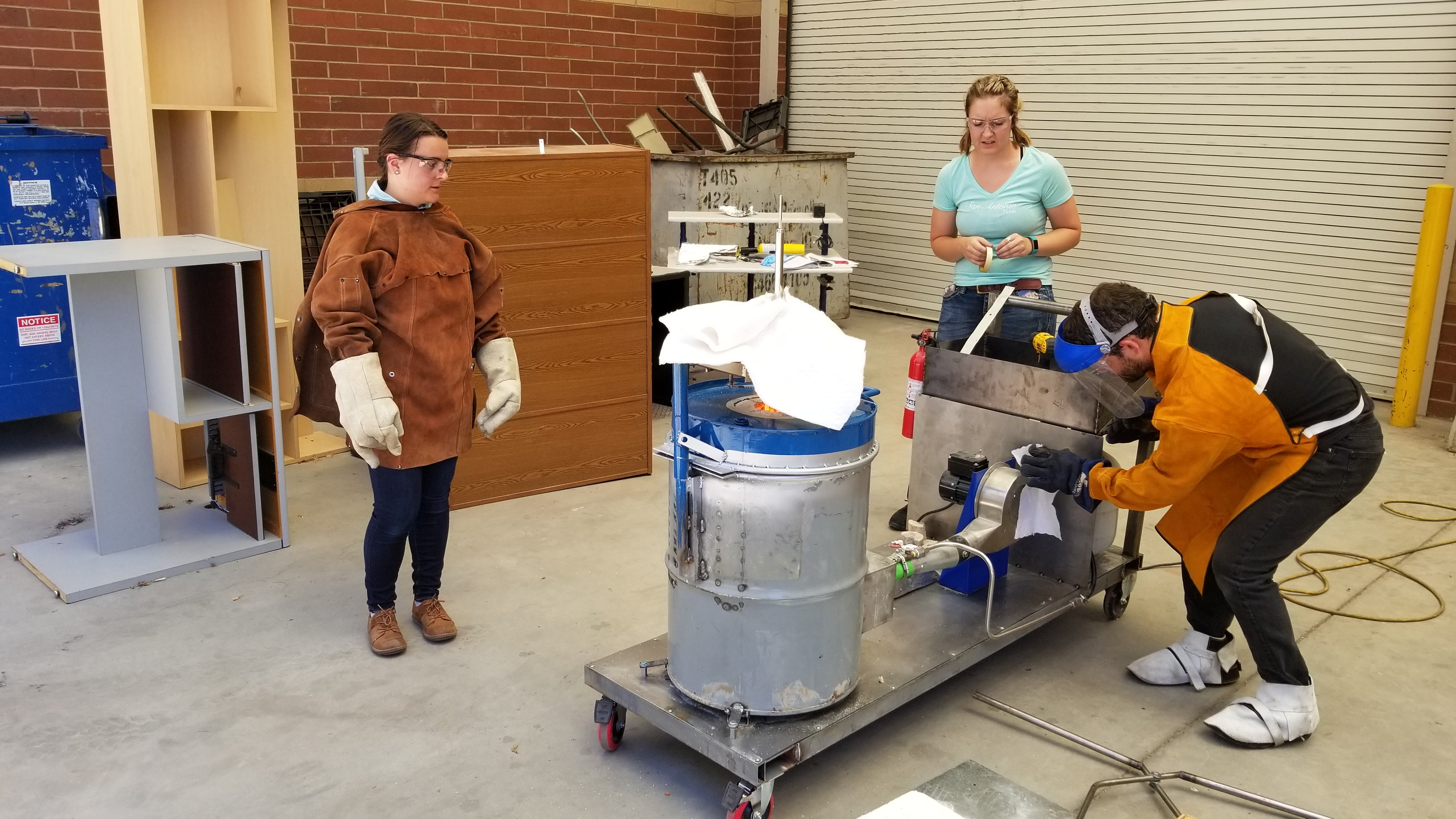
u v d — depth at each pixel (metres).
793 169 7.12
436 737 2.61
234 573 3.50
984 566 3.04
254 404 3.52
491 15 7.03
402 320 2.73
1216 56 5.98
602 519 4.04
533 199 3.94
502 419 2.99
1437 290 5.25
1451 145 5.20
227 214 4.43
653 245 7.01
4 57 5.05
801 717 2.33
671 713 2.34
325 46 6.32
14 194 4.24
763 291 7.27
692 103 7.35
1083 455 2.90
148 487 3.56
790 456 2.12
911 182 7.76
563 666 2.96
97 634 3.07
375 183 2.80
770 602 2.21
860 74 7.93
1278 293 6.02
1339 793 2.45
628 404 4.43
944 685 2.92
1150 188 6.43
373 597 3.00
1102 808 2.38
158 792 2.37
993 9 6.97
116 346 3.40
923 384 3.27
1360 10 5.41
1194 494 2.75
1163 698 2.87
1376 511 4.22
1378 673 3.00
